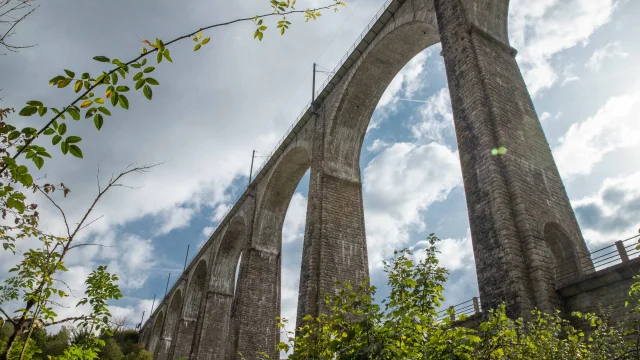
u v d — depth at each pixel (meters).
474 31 14.80
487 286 11.06
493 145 12.37
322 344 6.12
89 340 5.71
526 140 13.09
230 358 25.34
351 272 20.34
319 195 21.64
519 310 9.98
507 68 14.72
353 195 22.62
